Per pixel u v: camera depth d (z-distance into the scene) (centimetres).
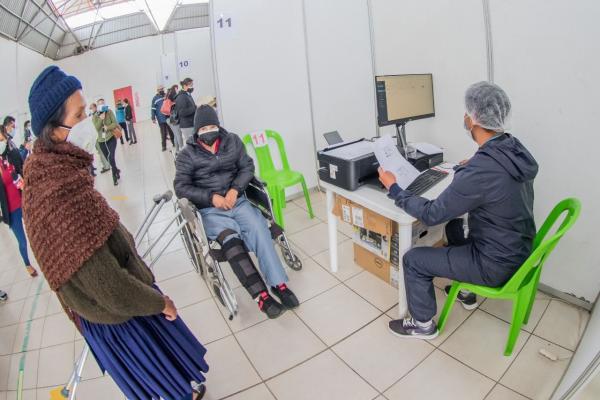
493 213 125
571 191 161
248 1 270
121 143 816
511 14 167
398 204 145
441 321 159
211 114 201
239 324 185
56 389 159
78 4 884
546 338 156
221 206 192
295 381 148
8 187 244
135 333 99
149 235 307
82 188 82
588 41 142
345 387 143
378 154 156
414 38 228
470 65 194
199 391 144
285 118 311
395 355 156
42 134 82
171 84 809
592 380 89
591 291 164
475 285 140
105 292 82
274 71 294
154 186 460
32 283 261
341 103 309
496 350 153
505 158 118
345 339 168
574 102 151
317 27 295
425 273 148
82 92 89
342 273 219
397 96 185
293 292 205
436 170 186
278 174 289
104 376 163
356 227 213
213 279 183
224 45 267
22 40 727
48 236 78
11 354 188
